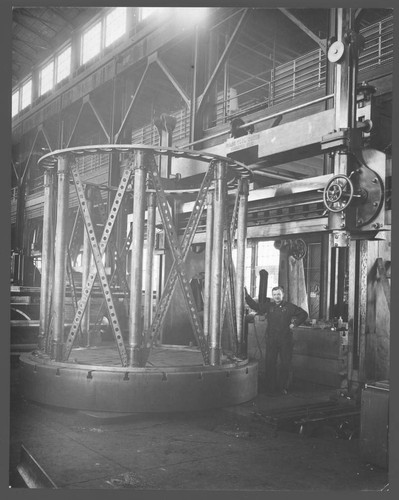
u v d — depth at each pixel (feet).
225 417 23.25
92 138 75.15
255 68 69.15
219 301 24.26
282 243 46.37
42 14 67.62
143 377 22.00
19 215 67.31
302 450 19.07
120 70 55.16
